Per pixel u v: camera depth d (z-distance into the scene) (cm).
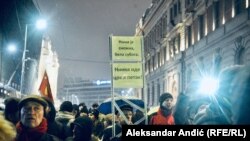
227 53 2630
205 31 3306
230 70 130
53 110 427
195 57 3569
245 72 122
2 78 4259
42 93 836
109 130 613
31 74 6009
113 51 641
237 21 2405
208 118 144
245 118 121
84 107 910
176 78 4381
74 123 404
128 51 645
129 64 642
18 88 5166
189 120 270
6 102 452
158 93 5722
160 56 5619
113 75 634
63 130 492
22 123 332
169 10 4916
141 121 624
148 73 6694
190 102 267
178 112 291
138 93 6900
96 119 845
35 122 328
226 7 2769
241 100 121
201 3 3391
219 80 134
